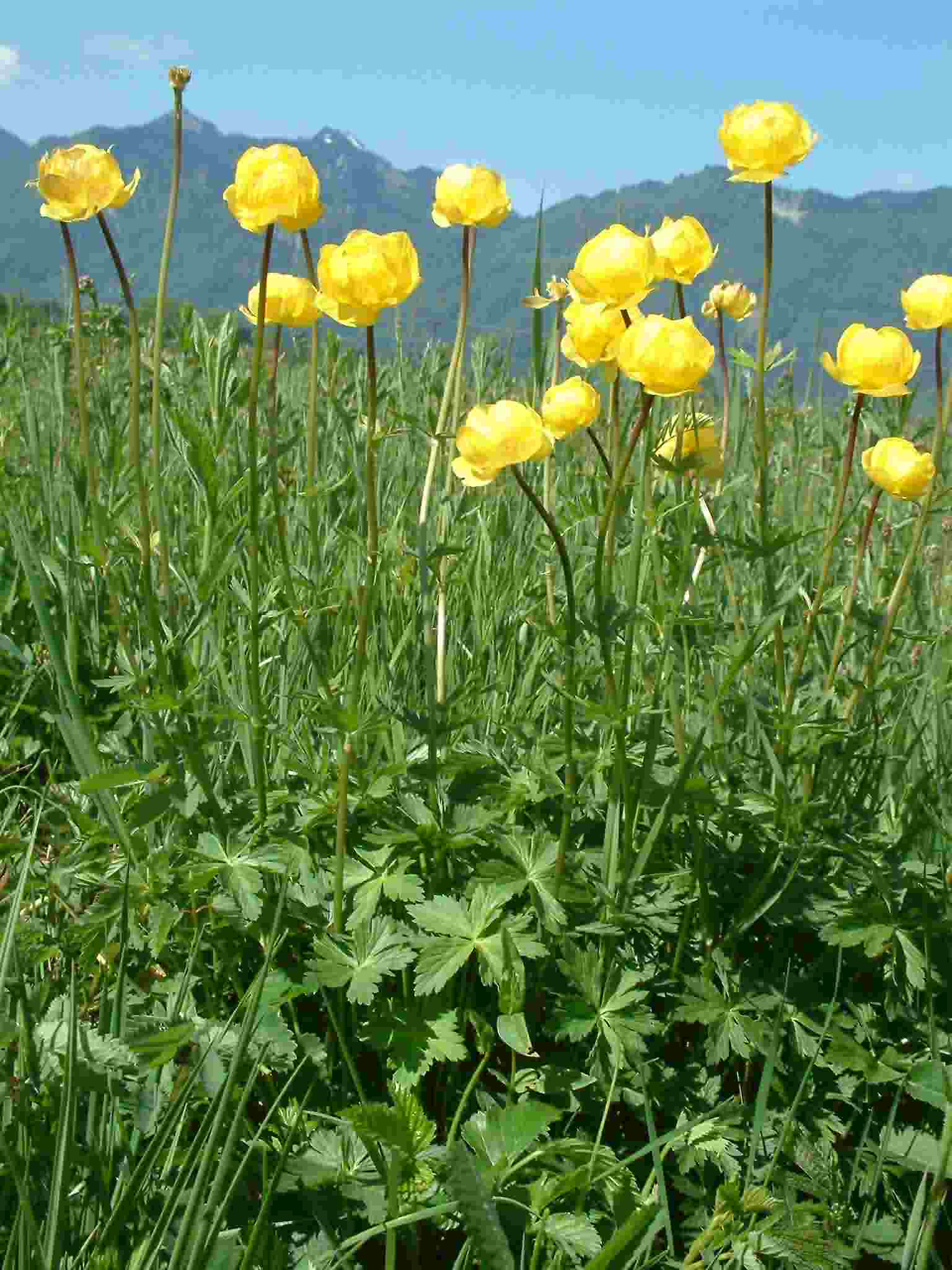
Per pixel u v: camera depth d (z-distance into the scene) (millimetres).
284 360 1104
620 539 803
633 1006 656
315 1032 684
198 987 678
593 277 645
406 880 660
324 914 667
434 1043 633
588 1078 647
